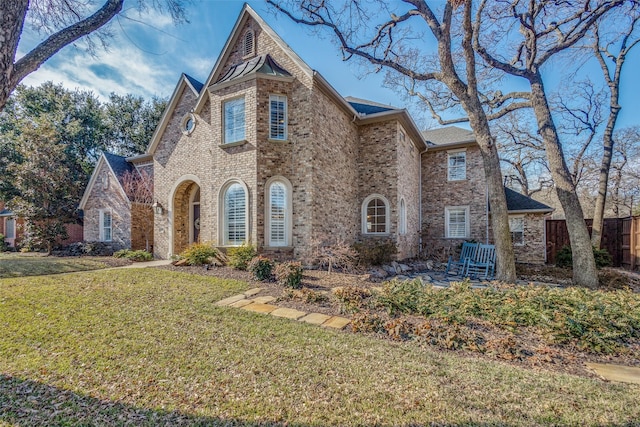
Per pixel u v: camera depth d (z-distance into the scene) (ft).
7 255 52.75
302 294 22.88
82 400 10.01
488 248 39.11
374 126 47.01
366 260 37.37
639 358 14.08
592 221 52.24
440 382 11.31
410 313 19.42
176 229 48.06
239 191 36.96
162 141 50.16
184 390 10.59
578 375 12.47
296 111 37.22
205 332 15.96
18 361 12.55
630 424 9.04
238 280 28.09
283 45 38.45
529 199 54.29
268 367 12.27
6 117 75.36
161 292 23.79
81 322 17.06
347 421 9.04
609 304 18.88
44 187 54.49
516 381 11.52
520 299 20.42
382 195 45.60
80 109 83.25
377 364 12.69
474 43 37.32
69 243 68.18
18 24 11.16
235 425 8.84
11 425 8.80
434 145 57.06
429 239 57.72
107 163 56.54
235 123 38.09
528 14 36.27
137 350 13.67
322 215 37.68
